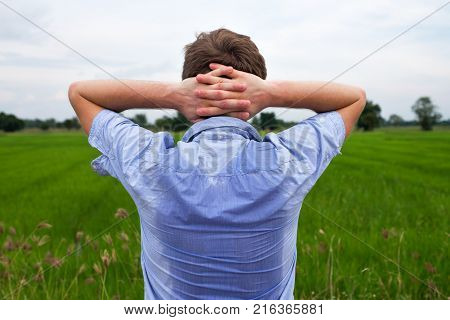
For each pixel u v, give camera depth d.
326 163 1.38
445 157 9.62
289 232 1.37
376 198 5.71
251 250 1.31
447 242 3.85
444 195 5.93
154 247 1.36
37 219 5.07
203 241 1.30
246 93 1.36
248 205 1.28
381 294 3.18
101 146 1.40
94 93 1.41
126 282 3.34
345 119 1.42
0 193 6.50
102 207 5.60
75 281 3.32
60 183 7.26
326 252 3.66
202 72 1.41
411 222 4.79
